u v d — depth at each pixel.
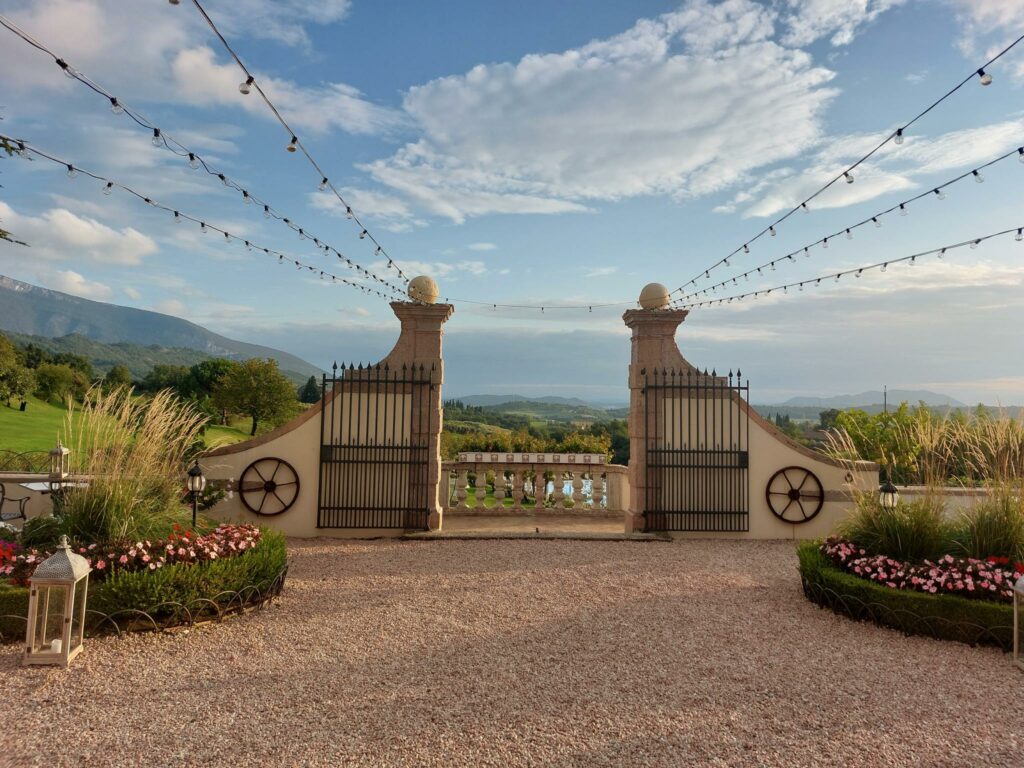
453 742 3.30
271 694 3.88
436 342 9.28
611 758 3.17
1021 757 3.24
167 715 3.58
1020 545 5.64
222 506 8.91
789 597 6.21
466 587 6.46
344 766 3.05
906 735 3.46
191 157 5.35
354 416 9.15
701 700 3.87
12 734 3.34
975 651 4.81
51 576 4.25
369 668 4.32
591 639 4.96
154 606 4.92
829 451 9.33
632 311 9.52
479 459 11.48
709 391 9.50
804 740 3.38
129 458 5.90
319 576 6.84
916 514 5.95
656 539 9.09
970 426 6.43
